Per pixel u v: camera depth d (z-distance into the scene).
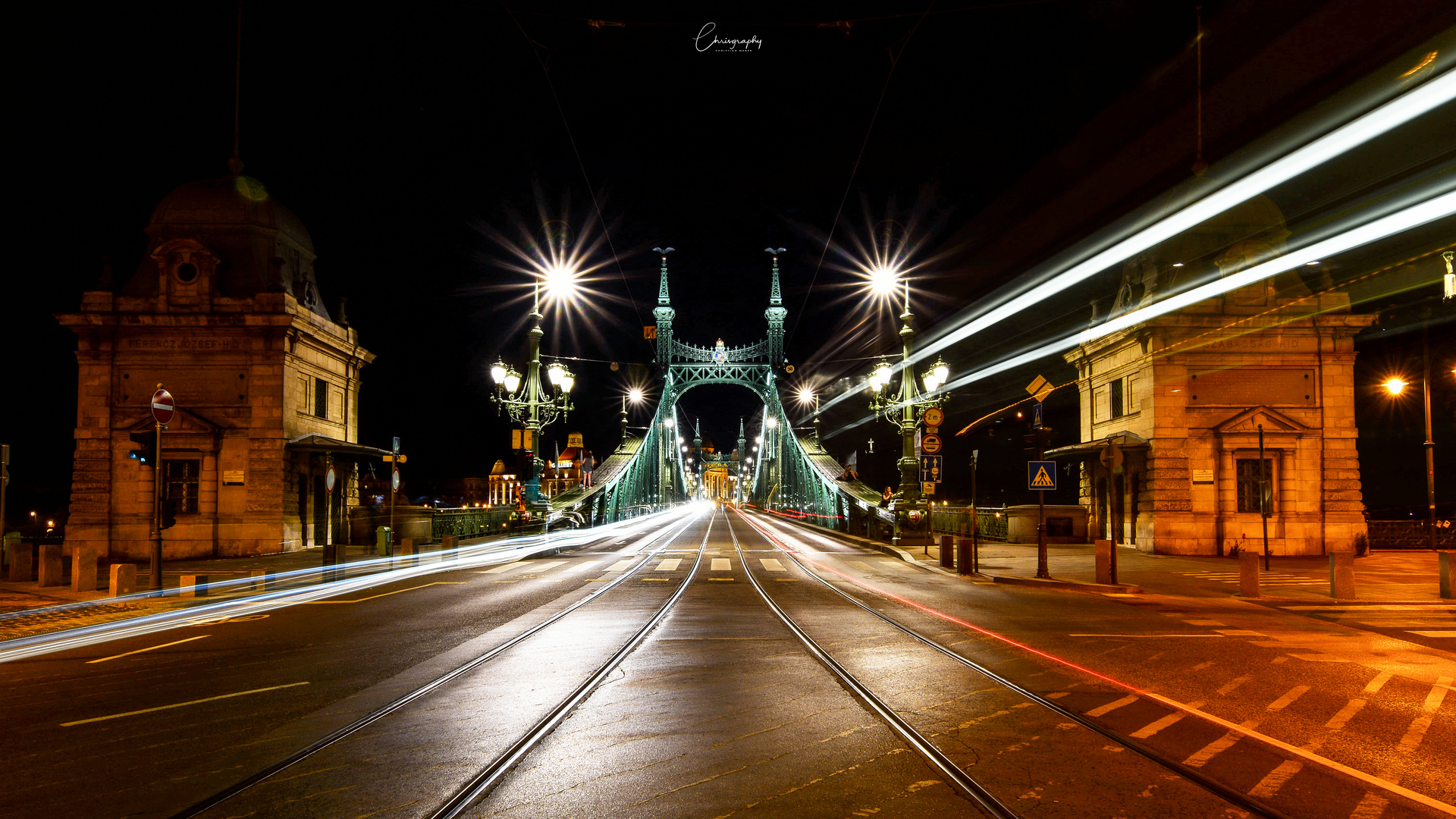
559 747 6.02
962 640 10.75
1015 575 19.39
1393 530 29.97
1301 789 5.21
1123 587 16.78
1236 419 26.42
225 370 27.30
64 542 26.53
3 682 8.42
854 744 6.08
